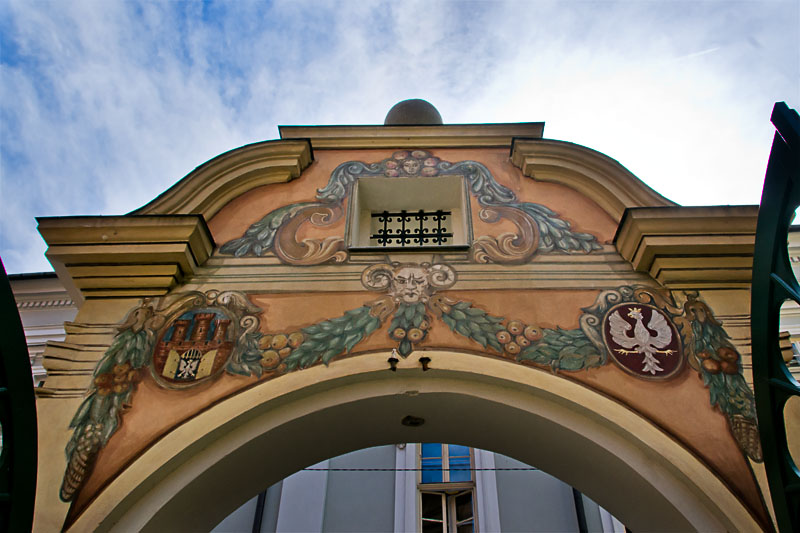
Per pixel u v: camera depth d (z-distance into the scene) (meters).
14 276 10.11
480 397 5.02
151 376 5.12
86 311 5.61
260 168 6.86
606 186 6.45
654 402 4.90
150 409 4.89
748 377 5.06
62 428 4.77
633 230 5.83
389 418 5.37
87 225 5.88
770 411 3.75
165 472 4.62
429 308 5.59
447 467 11.91
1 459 3.41
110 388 5.04
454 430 5.57
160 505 4.49
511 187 6.84
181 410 4.88
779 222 3.59
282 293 5.77
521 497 11.25
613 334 5.38
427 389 5.08
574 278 5.86
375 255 6.11
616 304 5.62
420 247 6.12
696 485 4.44
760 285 3.75
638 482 4.68
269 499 11.53
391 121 9.92
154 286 5.78
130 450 4.64
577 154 6.70
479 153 7.30
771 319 3.71
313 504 11.38
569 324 5.46
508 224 6.41
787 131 3.33
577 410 4.91
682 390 4.99
